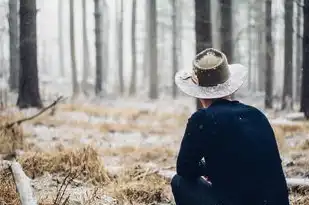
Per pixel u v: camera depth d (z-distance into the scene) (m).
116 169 6.06
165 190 5.27
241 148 2.54
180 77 2.92
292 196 5.08
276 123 12.09
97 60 26.66
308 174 6.04
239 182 2.52
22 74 14.78
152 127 13.89
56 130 11.12
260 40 36.81
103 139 10.87
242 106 2.73
